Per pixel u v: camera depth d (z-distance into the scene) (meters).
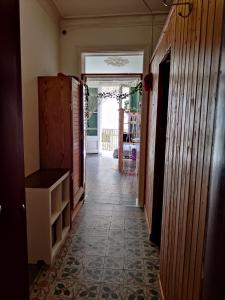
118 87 7.69
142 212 3.44
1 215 1.03
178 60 1.46
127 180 5.18
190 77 1.16
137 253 2.40
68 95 2.71
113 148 8.82
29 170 2.52
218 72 0.75
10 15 1.06
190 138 1.13
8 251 1.10
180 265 1.27
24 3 2.31
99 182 5.01
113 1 2.89
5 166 1.05
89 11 3.18
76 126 3.09
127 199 3.98
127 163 6.42
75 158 3.08
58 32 3.40
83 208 3.55
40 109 2.74
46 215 2.10
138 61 5.36
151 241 2.62
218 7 0.78
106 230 2.87
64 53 3.48
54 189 2.35
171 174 1.60
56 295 1.81
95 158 7.81
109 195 4.18
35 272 2.07
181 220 1.28
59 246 2.40
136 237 2.71
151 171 2.85
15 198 1.15
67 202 2.72
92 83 7.76
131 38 3.35
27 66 2.42
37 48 2.67
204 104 0.91
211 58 0.84
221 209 0.65
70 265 2.18
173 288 1.44
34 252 2.14
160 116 2.47
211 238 0.72
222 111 0.69
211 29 0.85
